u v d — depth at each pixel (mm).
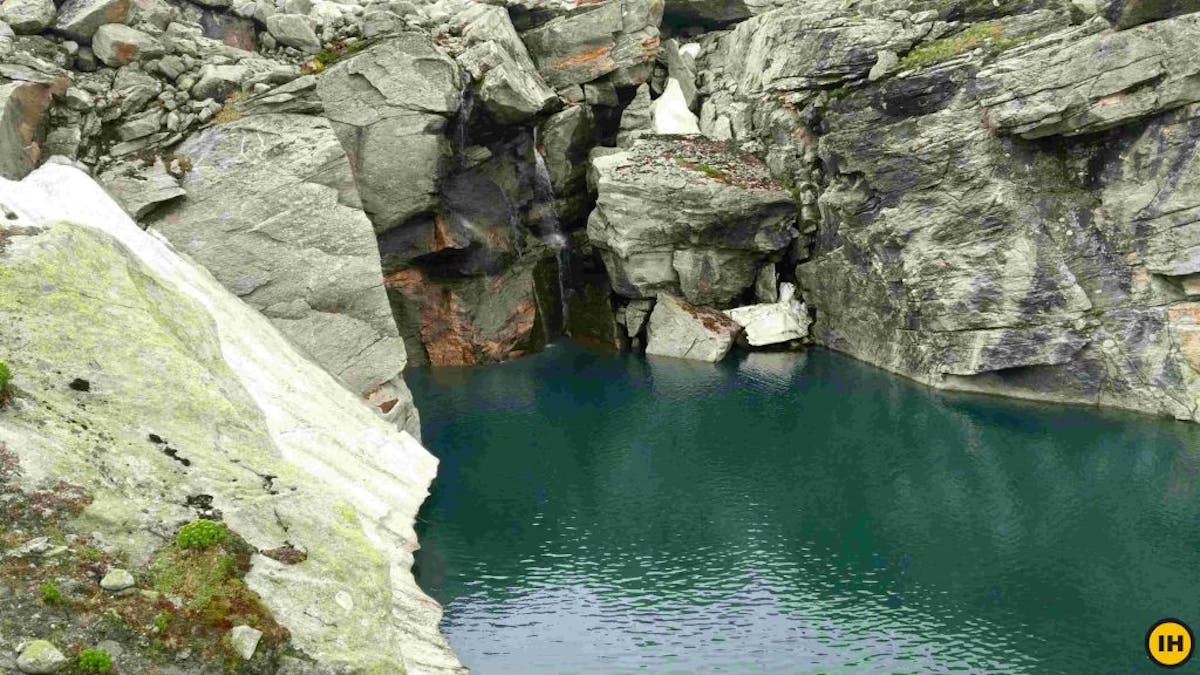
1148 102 41625
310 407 34469
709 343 58594
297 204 40156
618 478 40531
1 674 15766
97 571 17969
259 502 21828
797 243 60875
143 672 16984
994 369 48438
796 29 58062
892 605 30047
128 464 21062
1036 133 45031
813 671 26375
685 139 61719
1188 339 43188
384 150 48344
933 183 49719
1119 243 44500
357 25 49281
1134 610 29516
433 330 57156
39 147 37312
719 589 31109
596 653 27188
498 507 37375
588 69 61344
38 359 22641
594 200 64188
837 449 43594
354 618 20750
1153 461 40438
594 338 63031
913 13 56625
